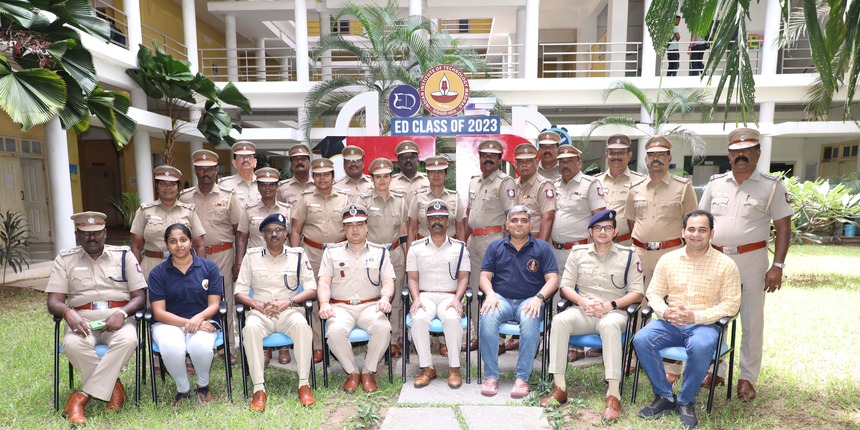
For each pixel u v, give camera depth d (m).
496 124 6.05
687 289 3.48
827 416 3.29
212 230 4.50
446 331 3.81
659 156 3.88
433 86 6.47
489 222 4.62
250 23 16.75
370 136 6.16
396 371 4.22
